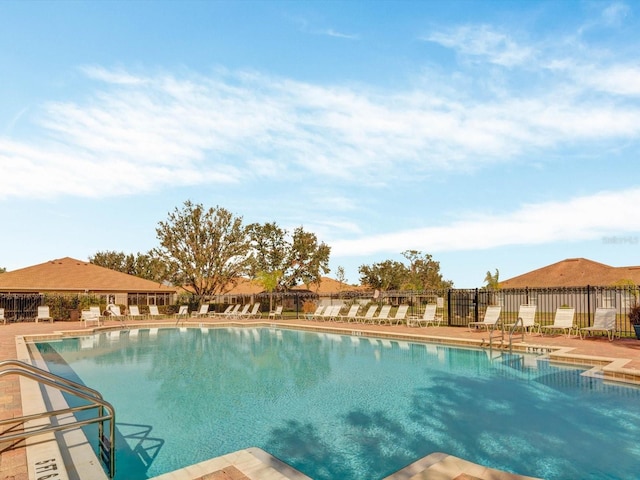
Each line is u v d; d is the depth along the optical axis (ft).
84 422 16.53
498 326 57.72
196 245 135.13
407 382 32.37
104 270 131.13
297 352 48.85
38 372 15.31
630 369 29.63
